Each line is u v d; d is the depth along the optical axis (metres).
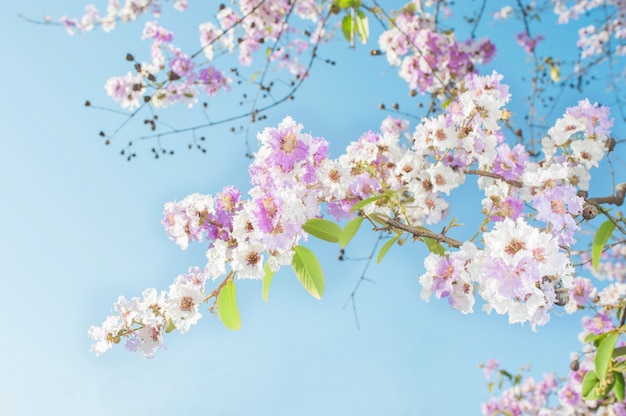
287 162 1.31
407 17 2.49
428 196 1.53
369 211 1.39
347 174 1.41
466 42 2.43
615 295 2.15
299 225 1.28
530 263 1.19
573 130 1.60
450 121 1.50
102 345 1.44
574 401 2.47
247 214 1.32
